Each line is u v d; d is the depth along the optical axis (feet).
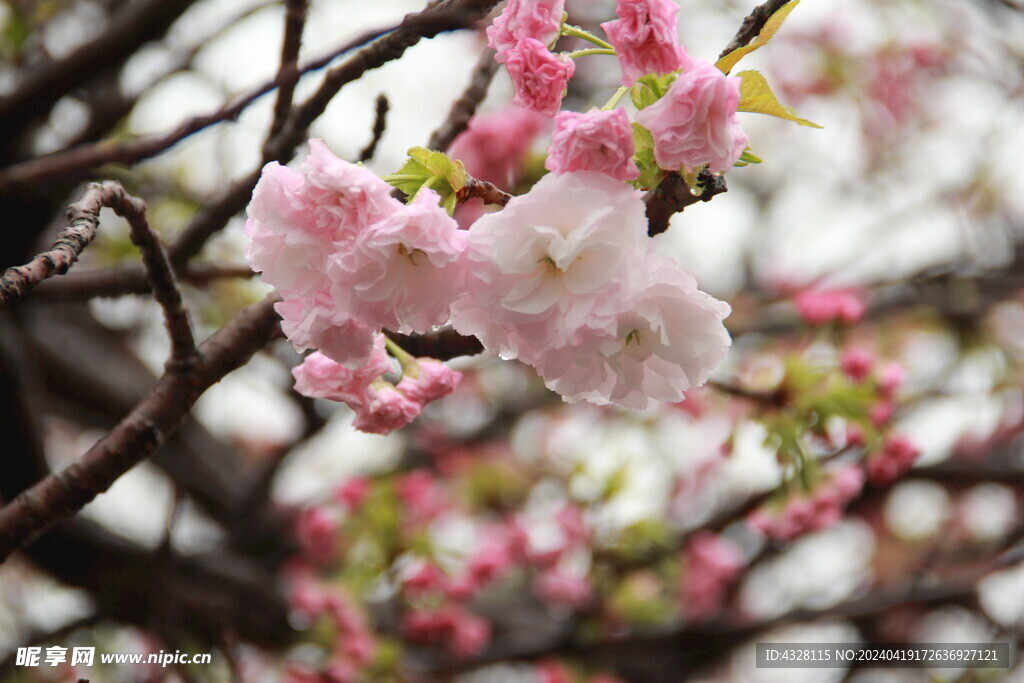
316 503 19.84
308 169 4.75
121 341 19.89
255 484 18.74
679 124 4.78
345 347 5.05
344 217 4.75
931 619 23.21
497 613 20.27
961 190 23.54
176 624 14.01
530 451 22.84
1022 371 21.07
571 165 4.82
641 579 19.94
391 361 6.25
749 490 20.40
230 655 14.01
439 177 5.30
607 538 17.72
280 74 8.65
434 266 4.78
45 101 12.36
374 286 4.73
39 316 17.72
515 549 19.33
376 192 4.74
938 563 23.72
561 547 18.81
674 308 4.86
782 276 25.90
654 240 4.82
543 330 4.71
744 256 26.86
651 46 5.12
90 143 13.52
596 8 16.80
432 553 16.87
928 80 24.47
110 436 7.46
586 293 4.63
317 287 5.05
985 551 23.65
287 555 19.74
